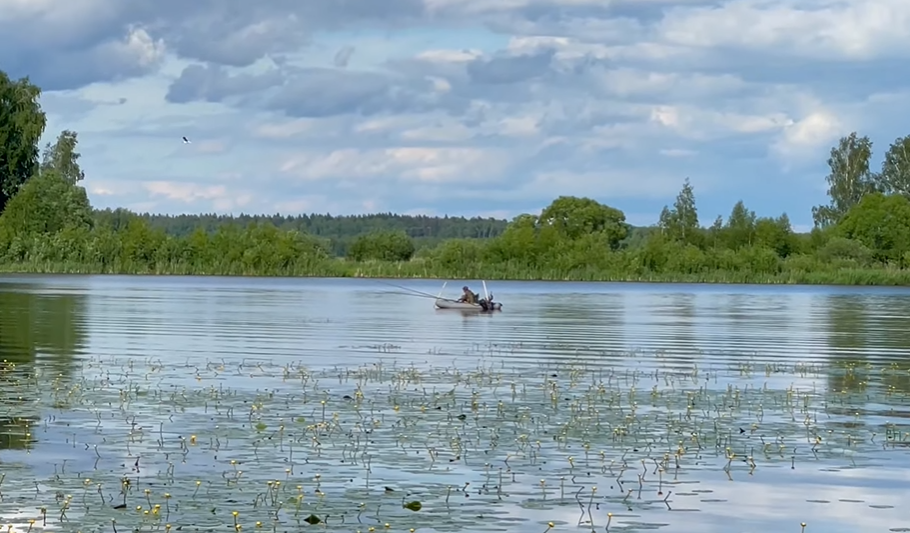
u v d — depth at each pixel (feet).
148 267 530.27
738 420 96.27
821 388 118.42
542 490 70.38
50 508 64.39
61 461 76.07
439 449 81.66
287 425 90.33
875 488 72.28
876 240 586.86
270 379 120.16
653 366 139.03
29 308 246.88
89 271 520.01
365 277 533.14
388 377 122.93
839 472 76.43
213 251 539.70
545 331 198.49
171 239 539.29
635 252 557.33
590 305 305.32
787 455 81.56
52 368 127.85
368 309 269.03
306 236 548.31
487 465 76.84
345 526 62.08
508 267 545.03
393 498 67.87
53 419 91.86
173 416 94.02
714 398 109.60
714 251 559.38
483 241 558.97
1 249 512.63
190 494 67.87
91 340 166.61
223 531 60.64
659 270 550.77
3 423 89.76
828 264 552.41
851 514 66.39
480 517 64.39
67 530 60.39
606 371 132.67
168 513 63.72
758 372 133.59
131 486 69.62
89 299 292.40
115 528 60.80
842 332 203.10
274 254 536.42
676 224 618.03
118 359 138.82
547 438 86.53
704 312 272.31
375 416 95.40
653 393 111.45
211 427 88.99
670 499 69.05
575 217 647.56
